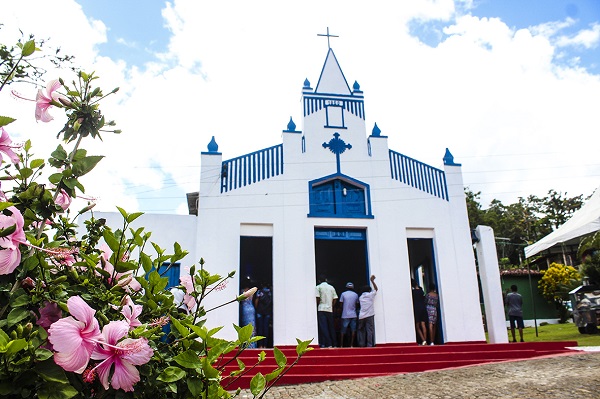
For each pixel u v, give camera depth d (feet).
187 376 7.45
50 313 7.05
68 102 8.31
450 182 48.73
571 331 59.06
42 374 6.00
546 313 84.89
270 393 28.91
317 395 27.89
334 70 50.34
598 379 26.53
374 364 34.32
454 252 46.34
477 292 45.32
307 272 43.16
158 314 8.61
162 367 7.63
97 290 7.82
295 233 44.04
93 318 6.38
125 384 6.48
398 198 46.98
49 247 7.87
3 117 7.19
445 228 47.09
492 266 46.50
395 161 48.37
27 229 8.09
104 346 6.43
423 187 47.93
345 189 46.85
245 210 43.75
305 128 47.52
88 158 8.07
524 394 24.68
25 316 6.68
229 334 39.68
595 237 55.57
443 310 44.50
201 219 42.65
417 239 47.26
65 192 8.38
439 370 33.27
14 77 10.28
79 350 6.05
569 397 23.56
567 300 80.38
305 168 46.19
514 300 45.78
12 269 6.59
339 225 45.19
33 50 8.95
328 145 47.37
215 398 7.55
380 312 43.34
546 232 144.87
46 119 8.22
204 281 9.28
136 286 9.05
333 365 33.73
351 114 49.06
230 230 42.91
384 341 42.55
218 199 43.50
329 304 41.81
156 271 8.82
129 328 7.19
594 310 52.70
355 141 48.19
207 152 44.65
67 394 6.12
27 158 8.41
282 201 44.75
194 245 42.60
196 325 8.27
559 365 31.42
